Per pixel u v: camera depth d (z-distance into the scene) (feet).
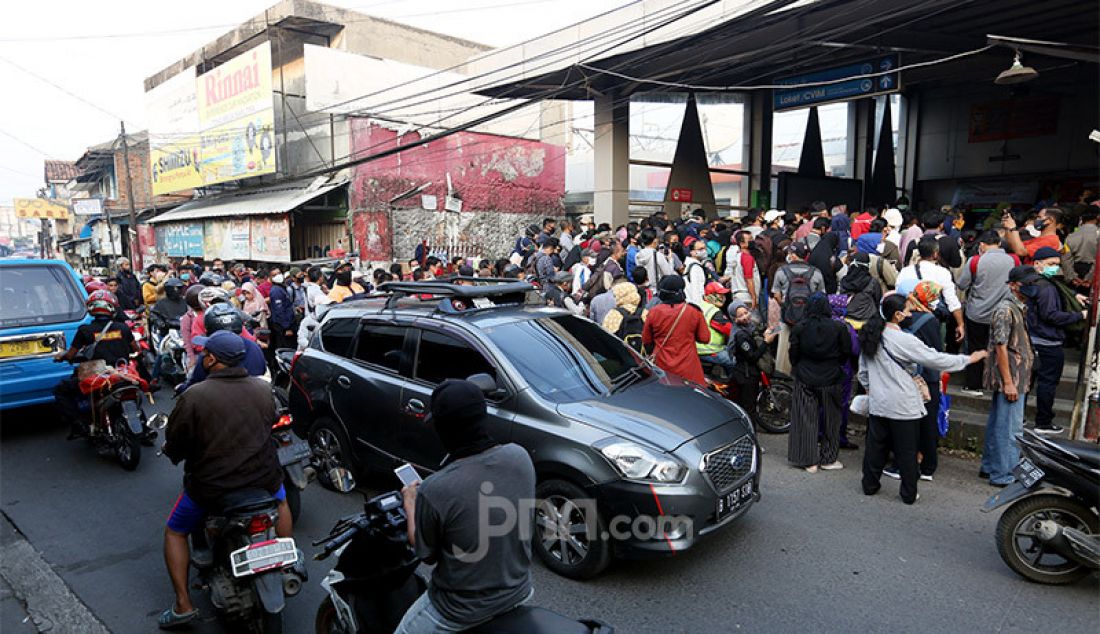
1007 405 18.19
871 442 18.04
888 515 17.01
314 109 58.54
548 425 14.47
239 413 12.05
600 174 50.90
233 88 67.77
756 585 13.78
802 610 12.84
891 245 27.02
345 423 18.61
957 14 34.37
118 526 17.28
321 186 60.34
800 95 37.60
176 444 11.76
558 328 17.60
